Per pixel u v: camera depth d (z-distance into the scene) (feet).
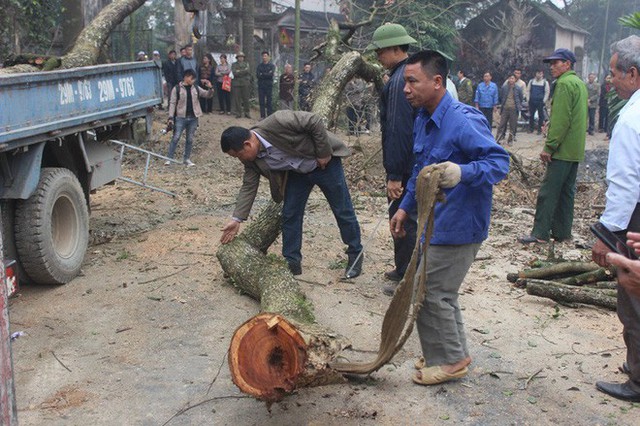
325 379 11.60
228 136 15.70
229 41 78.54
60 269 17.34
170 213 26.50
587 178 40.34
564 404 12.00
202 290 17.38
